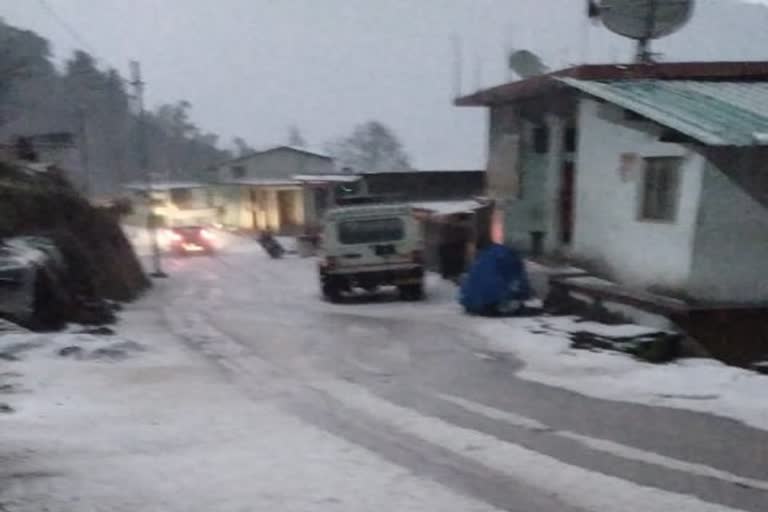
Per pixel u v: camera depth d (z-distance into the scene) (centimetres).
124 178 7012
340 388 895
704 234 1112
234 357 1108
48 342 1085
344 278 1806
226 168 5666
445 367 1016
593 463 602
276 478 554
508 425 720
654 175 1222
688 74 1414
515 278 1468
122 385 902
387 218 1819
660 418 737
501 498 524
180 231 3859
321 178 4131
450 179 3666
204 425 718
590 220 1423
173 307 1838
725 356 1097
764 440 661
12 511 466
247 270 2988
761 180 1108
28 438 647
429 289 2006
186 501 500
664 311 1110
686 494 534
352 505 501
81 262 1639
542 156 1686
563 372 962
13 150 2392
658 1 1434
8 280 1217
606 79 1385
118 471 561
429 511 495
